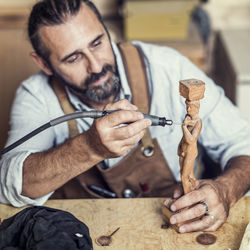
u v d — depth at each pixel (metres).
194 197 1.24
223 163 1.60
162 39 2.75
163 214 1.27
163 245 1.18
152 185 1.68
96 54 1.47
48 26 1.43
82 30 1.43
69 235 1.06
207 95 1.64
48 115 1.65
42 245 1.01
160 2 2.75
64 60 1.48
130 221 1.28
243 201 1.36
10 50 2.85
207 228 1.23
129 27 2.74
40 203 1.41
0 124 2.61
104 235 1.22
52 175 1.38
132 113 1.21
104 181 1.68
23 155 1.45
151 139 1.61
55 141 1.69
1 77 2.74
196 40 2.72
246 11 3.15
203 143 1.68
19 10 3.03
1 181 1.43
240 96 2.39
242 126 1.64
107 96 1.56
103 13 3.11
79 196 1.71
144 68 1.65
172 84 1.67
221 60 2.95
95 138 1.25
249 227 1.17
